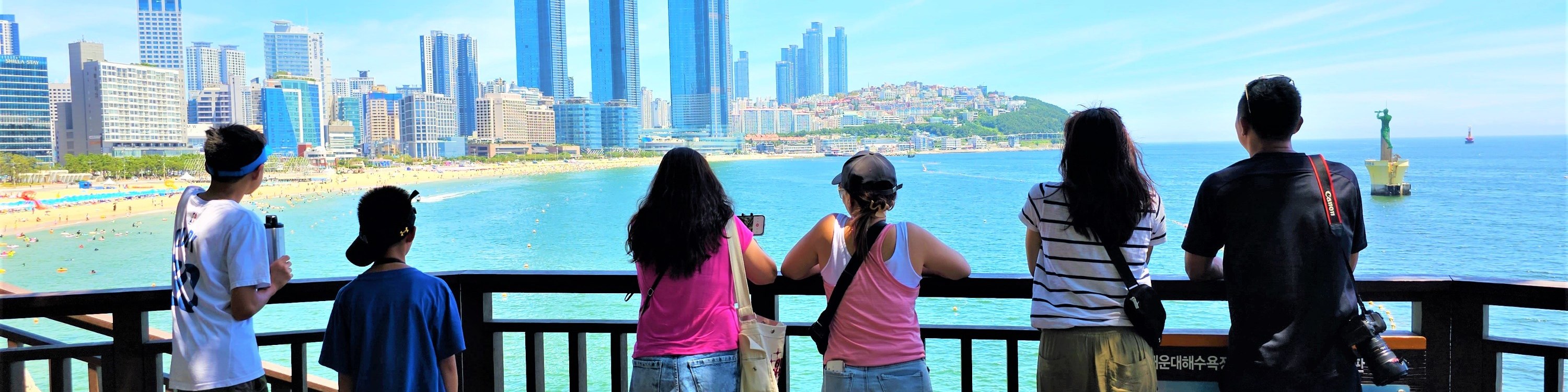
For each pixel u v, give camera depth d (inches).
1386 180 2322.8
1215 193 80.7
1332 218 76.3
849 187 84.5
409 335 87.2
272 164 4143.7
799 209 2623.0
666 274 84.5
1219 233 81.4
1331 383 76.5
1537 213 1967.3
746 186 3823.8
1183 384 88.0
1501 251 1443.2
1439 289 87.2
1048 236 84.4
